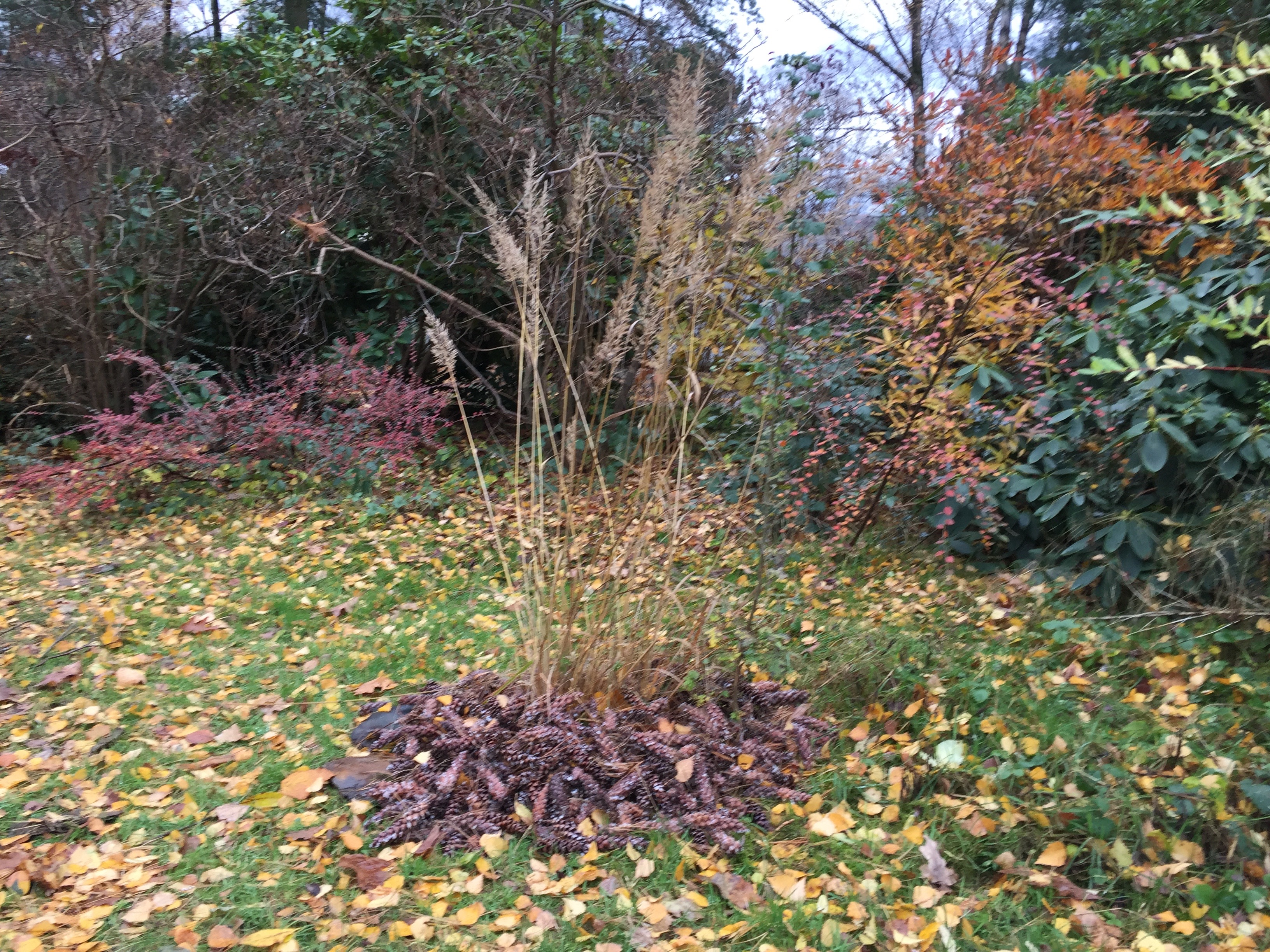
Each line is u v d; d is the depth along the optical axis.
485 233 6.68
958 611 4.25
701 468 5.14
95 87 7.20
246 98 7.84
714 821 2.63
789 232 3.63
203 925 2.26
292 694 3.49
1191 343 4.18
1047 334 4.76
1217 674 3.43
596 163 5.00
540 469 3.21
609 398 6.09
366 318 7.64
